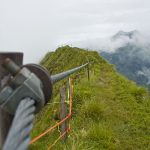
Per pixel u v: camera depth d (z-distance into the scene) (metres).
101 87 22.44
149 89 23.20
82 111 14.57
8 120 2.09
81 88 19.70
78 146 10.35
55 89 27.53
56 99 19.12
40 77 2.20
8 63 1.85
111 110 16.58
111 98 19.36
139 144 12.75
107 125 13.66
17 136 1.52
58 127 12.83
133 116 16.09
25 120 1.63
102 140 11.69
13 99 1.86
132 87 22.47
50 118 17.02
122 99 19.28
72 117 14.27
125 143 12.62
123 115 15.88
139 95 20.48
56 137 12.27
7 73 1.99
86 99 16.69
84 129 12.96
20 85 1.87
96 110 14.58
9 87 1.87
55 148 10.98
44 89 2.21
